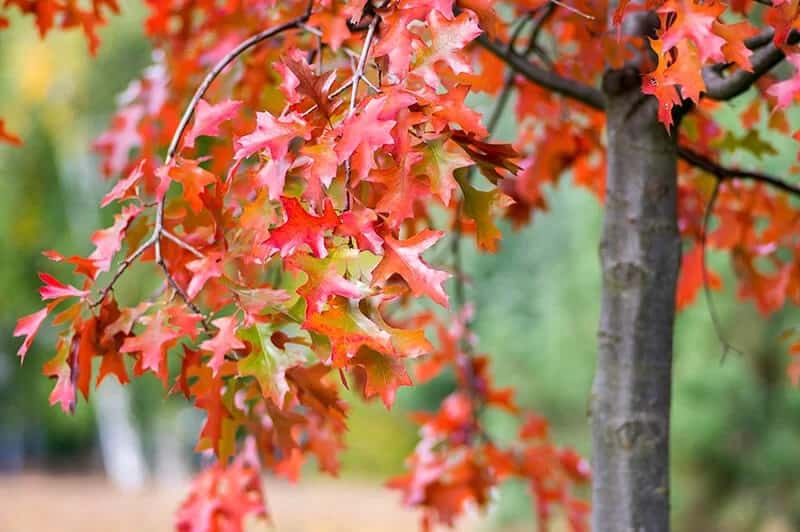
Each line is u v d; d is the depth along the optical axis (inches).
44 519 645.9
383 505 732.0
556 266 578.2
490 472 160.6
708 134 154.6
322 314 108.6
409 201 109.7
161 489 979.3
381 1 118.2
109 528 598.9
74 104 774.5
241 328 114.4
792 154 309.1
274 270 142.0
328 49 133.6
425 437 161.3
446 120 110.3
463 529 547.8
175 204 123.2
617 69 136.7
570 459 162.4
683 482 423.8
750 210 157.2
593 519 137.0
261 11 155.2
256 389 122.0
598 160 190.7
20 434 1326.3
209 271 115.4
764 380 411.2
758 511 416.5
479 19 115.0
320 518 636.1
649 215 136.4
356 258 109.0
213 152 156.8
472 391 164.6
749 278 160.6
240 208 122.2
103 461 1323.8
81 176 887.7
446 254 187.2
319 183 109.3
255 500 149.5
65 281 900.6
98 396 1053.8
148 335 116.0
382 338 108.3
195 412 1138.0
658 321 136.2
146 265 624.7
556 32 159.5
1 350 1046.4
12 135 152.3
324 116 112.1
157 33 164.7
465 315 169.6
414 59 111.6
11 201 820.6
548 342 514.0
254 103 151.5
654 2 115.4
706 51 111.5
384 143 108.3
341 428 148.3
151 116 172.6
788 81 117.5
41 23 154.7
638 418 135.4
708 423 406.6
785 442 404.5
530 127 168.4
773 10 120.4
